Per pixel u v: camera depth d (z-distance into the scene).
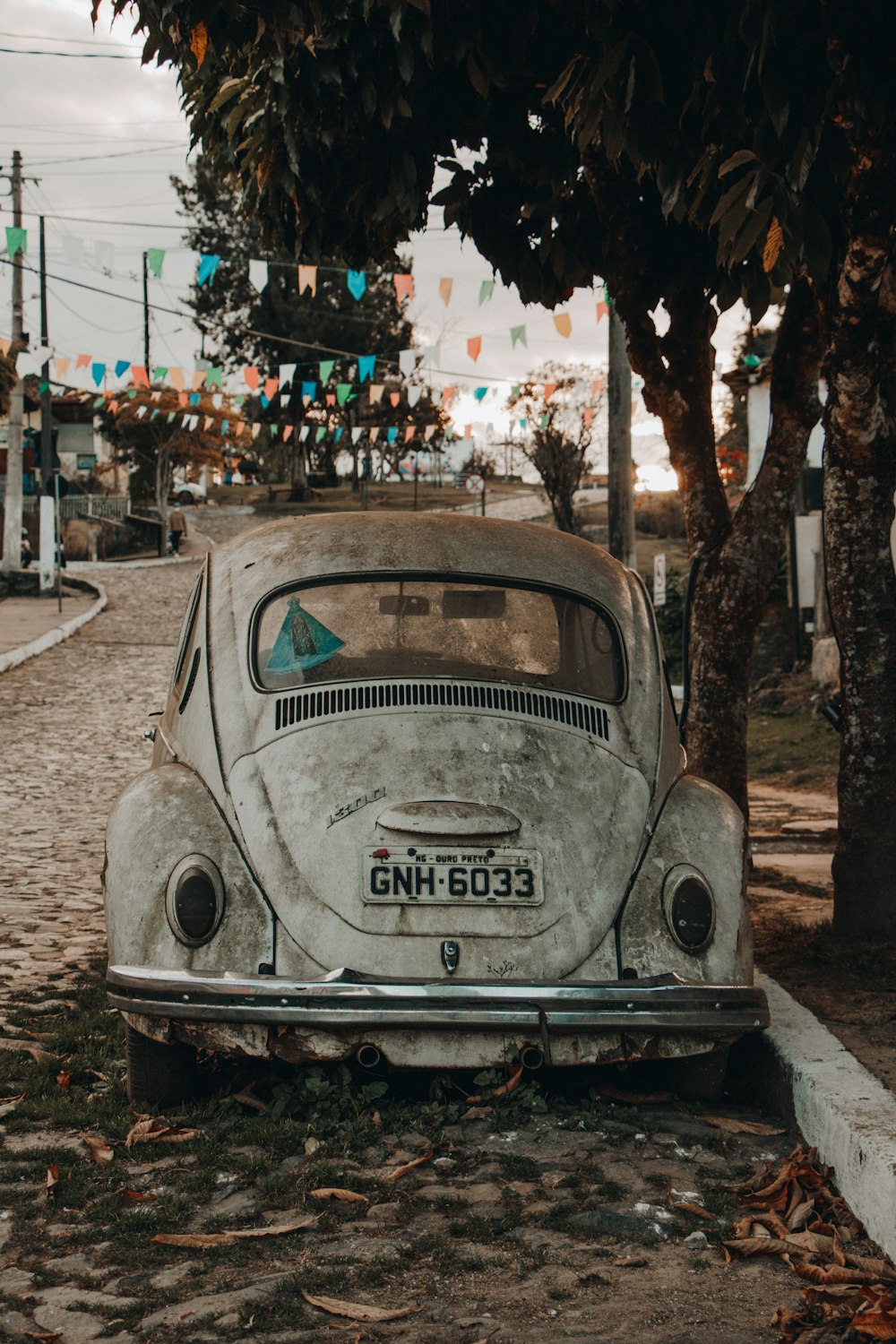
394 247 7.07
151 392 26.48
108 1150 3.89
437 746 4.36
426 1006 3.85
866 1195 3.35
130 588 33.81
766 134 4.41
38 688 19.41
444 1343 2.80
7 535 33.94
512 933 4.04
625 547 16.95
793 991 5.09
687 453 7.30
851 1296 2.96
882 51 4.31
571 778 4.38
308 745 4.37
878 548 5.70
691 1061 4.37
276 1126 4.06
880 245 5.02
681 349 7.19
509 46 5.15
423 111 5.88
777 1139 4.05
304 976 3.98
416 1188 3.64
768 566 7.11
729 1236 3.35
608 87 4.67
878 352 5.42
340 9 4.65
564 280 6.93
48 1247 3.31
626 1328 2.87
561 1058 3.95
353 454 61.56
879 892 5.78
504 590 4.94
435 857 4.09
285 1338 2.83
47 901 7.81
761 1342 2.81
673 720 4.94
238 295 50.00
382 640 4.75
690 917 4.20
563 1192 3.62
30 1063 4.78
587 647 4.88
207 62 6.18
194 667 4.95
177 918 4.05
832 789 12.94
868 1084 3.86
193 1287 3.09
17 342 25.20
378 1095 4.20
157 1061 4.25
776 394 7.06
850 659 5.80
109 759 14.20
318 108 5.36
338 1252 3.26
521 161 6.11
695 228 6.46
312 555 5.02
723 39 4.56
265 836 4.19
